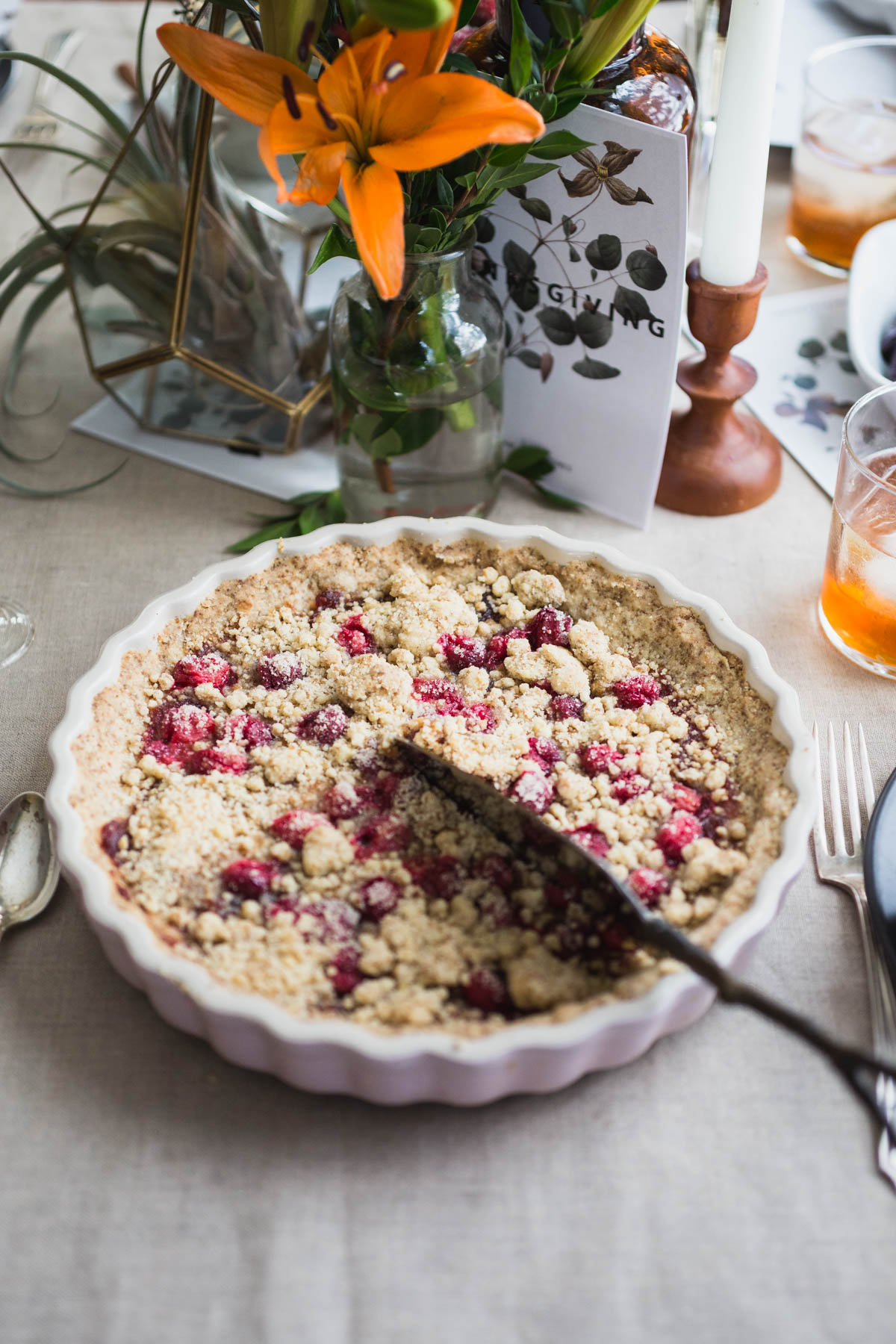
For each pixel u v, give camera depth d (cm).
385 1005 61
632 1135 62
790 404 88
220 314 82
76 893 64
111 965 66
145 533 83
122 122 79
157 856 65
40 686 76
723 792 67
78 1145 62
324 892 65
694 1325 58
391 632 74
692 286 76
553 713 71
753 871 64
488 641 74
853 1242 60
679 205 71
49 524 84
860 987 65
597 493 83
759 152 72
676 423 83
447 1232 60
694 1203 60
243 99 65
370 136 65
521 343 80
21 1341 58
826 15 104
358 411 76
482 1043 59
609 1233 60
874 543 72
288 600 75
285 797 68
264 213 81
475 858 66
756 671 70
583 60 67
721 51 90
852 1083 56
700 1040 64
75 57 103
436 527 75
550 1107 63
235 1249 60
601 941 62
